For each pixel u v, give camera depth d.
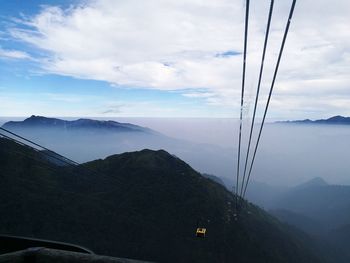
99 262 2.98
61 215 60.53
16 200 58.97
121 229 66.19
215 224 82.75
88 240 57.66
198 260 66.00
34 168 71.75
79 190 75.12
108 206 72.38
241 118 19.89
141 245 64.38
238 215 87.75
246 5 8.41
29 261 3.12
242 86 13.57
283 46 9.79
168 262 62.47
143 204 82.25
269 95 12.40
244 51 10.48
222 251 73.25
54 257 3.05
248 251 79.00
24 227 53.34
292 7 8.60
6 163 65.88
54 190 67.81
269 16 9.08
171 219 79.44
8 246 4.45
